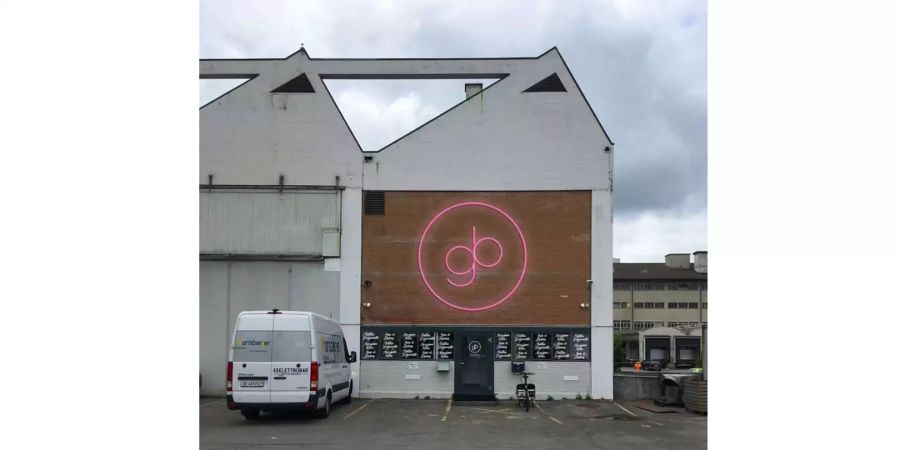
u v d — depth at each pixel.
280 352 14.71
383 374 21.45
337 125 22.38
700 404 17.44
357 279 21.83
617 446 12.19
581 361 21.31
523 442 12.55
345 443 12.11
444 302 21.67
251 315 14.88
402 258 21.88
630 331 68.38
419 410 18.05
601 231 21.73
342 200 22.12
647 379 21.38
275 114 22.45
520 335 21.45
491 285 21.67
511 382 21.27
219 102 22.47
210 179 22.22
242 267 22.03
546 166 22.00
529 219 21.84
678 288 77.50
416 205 22.05
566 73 22.28
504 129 22.19
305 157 22.30
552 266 21.67
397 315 21.69
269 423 14.84
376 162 22.22
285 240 22.05
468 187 22.02
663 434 13.76
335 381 17.02
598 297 21.50
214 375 21.66
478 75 22.58
